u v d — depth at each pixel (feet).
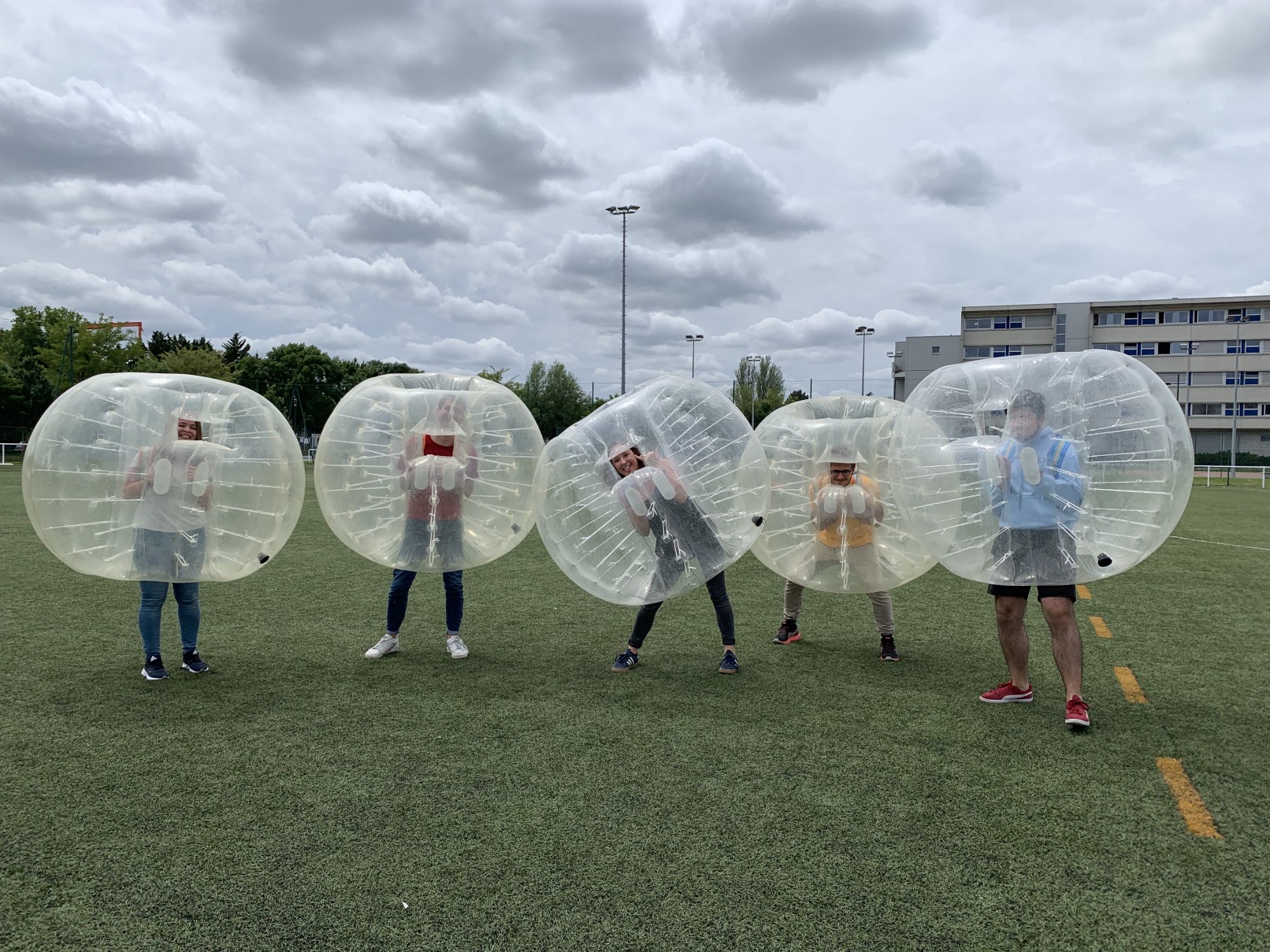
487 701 12.30
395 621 14.82
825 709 11.98
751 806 8.72
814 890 7.06
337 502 13.83
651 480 12.51
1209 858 7.67
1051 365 11.14
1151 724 11.39
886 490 13.73
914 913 6.72
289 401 153.38
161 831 8.12
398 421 13.80
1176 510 10.88
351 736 10.78
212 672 13.73
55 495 12.08
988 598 20.77
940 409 11.64
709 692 12.78
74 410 12.24
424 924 6.53
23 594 20.20
